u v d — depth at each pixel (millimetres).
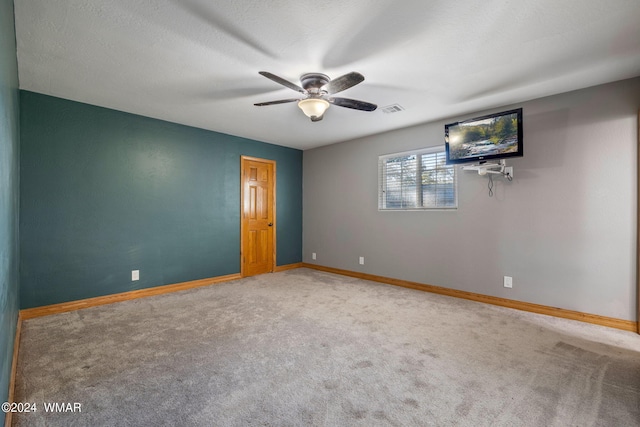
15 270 2316
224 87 2891
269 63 2412
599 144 2811
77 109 3295
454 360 2174
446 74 2596
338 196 5176
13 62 1959
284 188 5492
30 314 3014
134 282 3713
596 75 2617
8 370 1566
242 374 1994
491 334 2621
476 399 1736
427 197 4055
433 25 1914
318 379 1938
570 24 1905
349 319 2988
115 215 3570
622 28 1944
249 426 1523
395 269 4371
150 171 3848
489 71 2543
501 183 3391
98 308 3314
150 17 1842
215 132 4504
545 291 3109
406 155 4270
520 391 1809
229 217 4691
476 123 3203
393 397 1755
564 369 2051
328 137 4809
